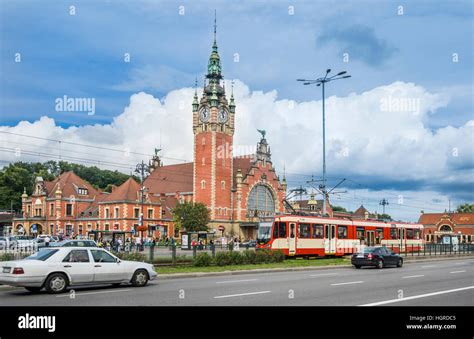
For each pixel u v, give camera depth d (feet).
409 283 74.74
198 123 350.64
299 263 121.29
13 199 430.20
